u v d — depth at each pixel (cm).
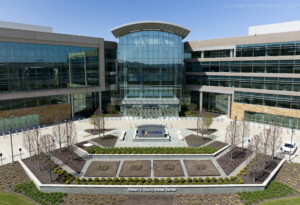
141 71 6072
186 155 3462
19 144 4062
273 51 5116
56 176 2936
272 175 2923
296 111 4884
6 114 4741
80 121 5691
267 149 3478
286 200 2508
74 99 6262
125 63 6072
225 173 3020
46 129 4975
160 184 2727
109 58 6969
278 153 3666
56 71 5322
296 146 3953
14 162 3356
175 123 5506
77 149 3753
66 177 2900
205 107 6944
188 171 3050
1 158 3453
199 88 6612
